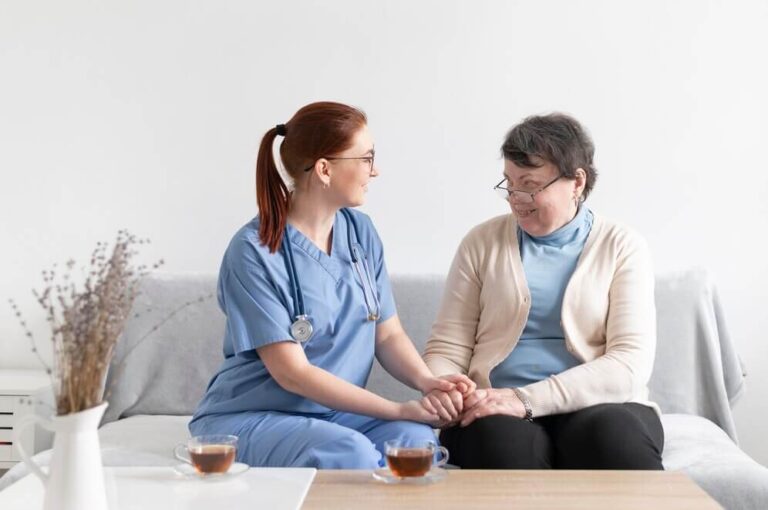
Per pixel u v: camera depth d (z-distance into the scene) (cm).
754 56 294
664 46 296
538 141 224
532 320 232
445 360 235
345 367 222
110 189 308
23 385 276
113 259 138
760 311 296
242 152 307
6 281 310
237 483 162
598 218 239
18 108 309
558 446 208
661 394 265
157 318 277
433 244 303
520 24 300
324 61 305
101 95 308
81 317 134
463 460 205
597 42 298
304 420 207
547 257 235
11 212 310
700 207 296
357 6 304
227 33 306
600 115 298
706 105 295
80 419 134
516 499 150
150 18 307
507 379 228
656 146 297
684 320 266
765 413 296
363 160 223
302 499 152
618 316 226
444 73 302
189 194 307
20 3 308
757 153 294
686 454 220
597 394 215
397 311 274
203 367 275
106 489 141
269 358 213
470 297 241
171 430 248
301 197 226
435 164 302
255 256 218
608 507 145
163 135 307
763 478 201
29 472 210
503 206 301
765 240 295
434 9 302
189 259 308
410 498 151
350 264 229
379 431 211
